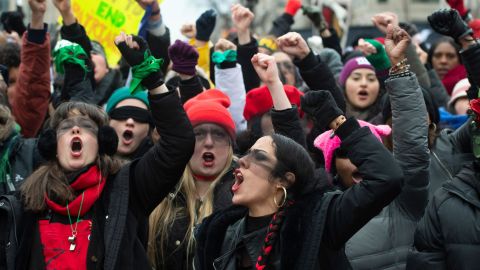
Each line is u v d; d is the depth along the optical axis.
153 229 6.93
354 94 9.45
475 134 6.16
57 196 6.04
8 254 5.92
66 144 6.16
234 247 5.80
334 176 6.86
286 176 5.71
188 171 7.17
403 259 6.57
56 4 8.42
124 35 5.98
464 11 10.41
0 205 6.00
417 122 6.70
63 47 8.07
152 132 8.51
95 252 5.92
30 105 8.12
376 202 5.53
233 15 9.55
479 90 6.46
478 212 5.97
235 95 8.79
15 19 11.44
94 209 6.06
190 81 8.02
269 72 6.69
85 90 8.12
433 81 10.72
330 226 5.60
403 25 11.26
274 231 5.63
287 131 6.66
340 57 10.95
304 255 5.48
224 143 7.39
